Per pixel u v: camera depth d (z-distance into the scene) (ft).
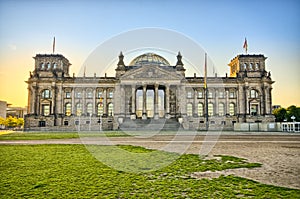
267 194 30.99
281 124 242.78
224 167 47.34
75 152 68.90
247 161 54.39
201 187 34.24
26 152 69.10
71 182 36.47
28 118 338.75
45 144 93.04
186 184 35.63
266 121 338.54
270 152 70.23
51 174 41.52
